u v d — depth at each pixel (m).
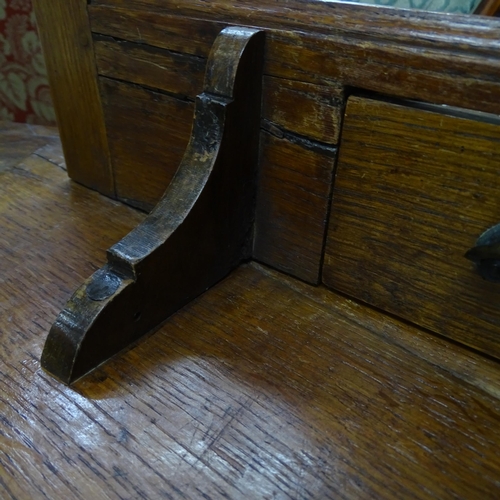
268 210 0.71
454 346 0.63
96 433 0.51
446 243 0.56
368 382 0.58
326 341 0.63
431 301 0.61
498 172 0.50
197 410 0.54
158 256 0.60
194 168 0.63
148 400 0.55
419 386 0.57
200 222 0.64
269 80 0.62
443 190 0.54
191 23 0.65
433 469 0.49
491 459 0.50
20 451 0.49
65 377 0.56
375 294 0.66
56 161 1.06
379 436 0.52
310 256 0.70
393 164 0.56
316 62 0.57
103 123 0.85
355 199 0.61
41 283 0.71
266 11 0.59
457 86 0.48
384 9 0.52
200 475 0.47
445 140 0.51
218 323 0.65
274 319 0.66
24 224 0.84
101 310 0.55
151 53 0.72
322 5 0.56
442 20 0.49
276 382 0.57
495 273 0.51
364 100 0.55
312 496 0.46
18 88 1.33
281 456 0.49
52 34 0.82
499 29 0.46
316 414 0.54
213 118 0.61
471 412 0.55
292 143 0.63
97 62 0.79
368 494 0.46
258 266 0.76
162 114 0.76
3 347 0.60
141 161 0.83
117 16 0.72
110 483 0.47
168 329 0.64
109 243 0.80
